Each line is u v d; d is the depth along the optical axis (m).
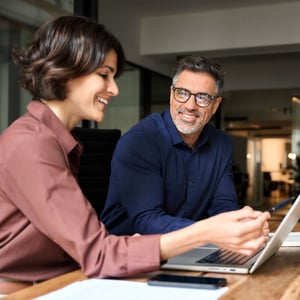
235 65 8.22
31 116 1.26
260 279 1.14
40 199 1.14
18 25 3.88
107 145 2.63
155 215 1.94
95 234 1.13
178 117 2.12
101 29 1.26
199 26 6.41
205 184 2.23
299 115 8.66
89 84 1.24
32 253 1.25
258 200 10.04
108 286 1.05
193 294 1.00
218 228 1.09
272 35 6.06
